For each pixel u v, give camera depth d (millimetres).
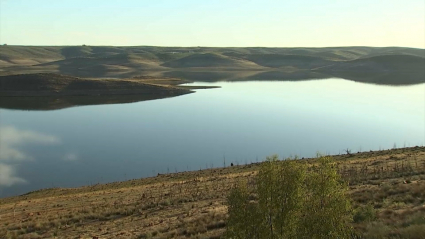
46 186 55000
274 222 12766
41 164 65062
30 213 31203
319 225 12656
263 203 12844
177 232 21406
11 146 76188
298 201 12680
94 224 26234
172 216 25938
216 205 27500
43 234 24656
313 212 12906
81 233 24156
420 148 50062
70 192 44875
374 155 47844
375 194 22922
